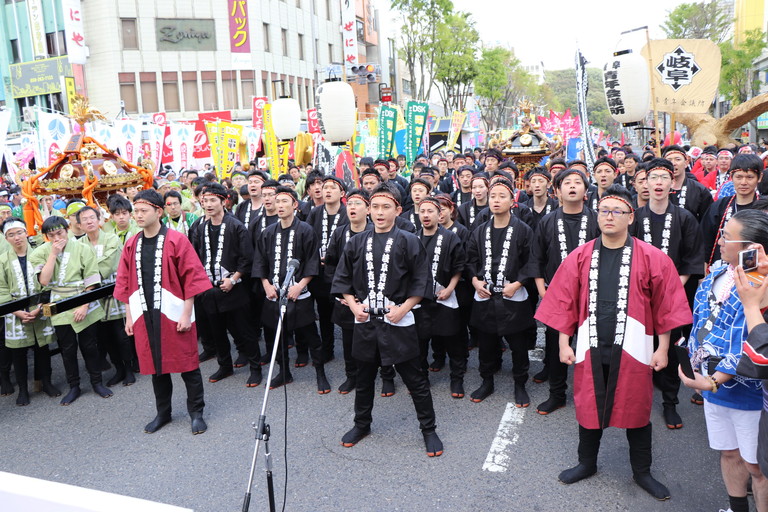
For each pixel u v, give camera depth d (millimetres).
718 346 3168
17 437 5199
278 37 31672
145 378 6566
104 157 8062
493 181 5375
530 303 5707
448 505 3873
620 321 3729
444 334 5500
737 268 2678
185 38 29000
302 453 4648
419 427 5012
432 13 33781
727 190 5848
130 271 5086
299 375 6395
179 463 4586
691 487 3979
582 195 5074
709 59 11531
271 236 5934
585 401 3850
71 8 26312
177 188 9641
